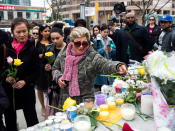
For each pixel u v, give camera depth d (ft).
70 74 6.44
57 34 9.53
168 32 13.50
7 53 7.48
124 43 14.24
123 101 5.71
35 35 14.67
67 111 4.97
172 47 12.54
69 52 6.72
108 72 5.94
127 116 4.82
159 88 4.18
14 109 7.72
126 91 6.05
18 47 7.64
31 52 7.90
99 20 152.97
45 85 9.94
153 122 4.75
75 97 6.53
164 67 4.17
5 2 125.80
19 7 124.36
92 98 5.64
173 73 3.99
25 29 7.50
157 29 19.60
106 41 14.20
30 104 8.08
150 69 4.30
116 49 14.85
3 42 7.41
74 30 6.33
